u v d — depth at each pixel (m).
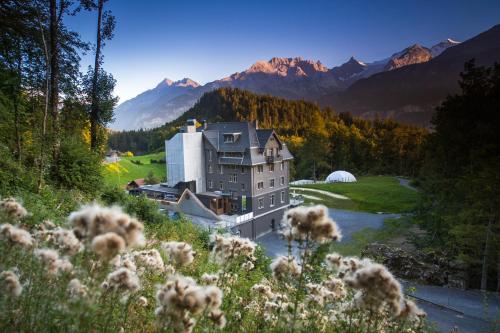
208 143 41.78
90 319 1.92
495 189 19.83
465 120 28.00
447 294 18.66
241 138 40.25
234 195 39.97
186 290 2.09
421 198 30.27
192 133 41.91
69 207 11.52
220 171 41.25
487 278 22.17
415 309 2.84
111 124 21.77
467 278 21.00
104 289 2.52
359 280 2.36
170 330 2.04
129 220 1.80
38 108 18.16
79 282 2.10
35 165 15.23
